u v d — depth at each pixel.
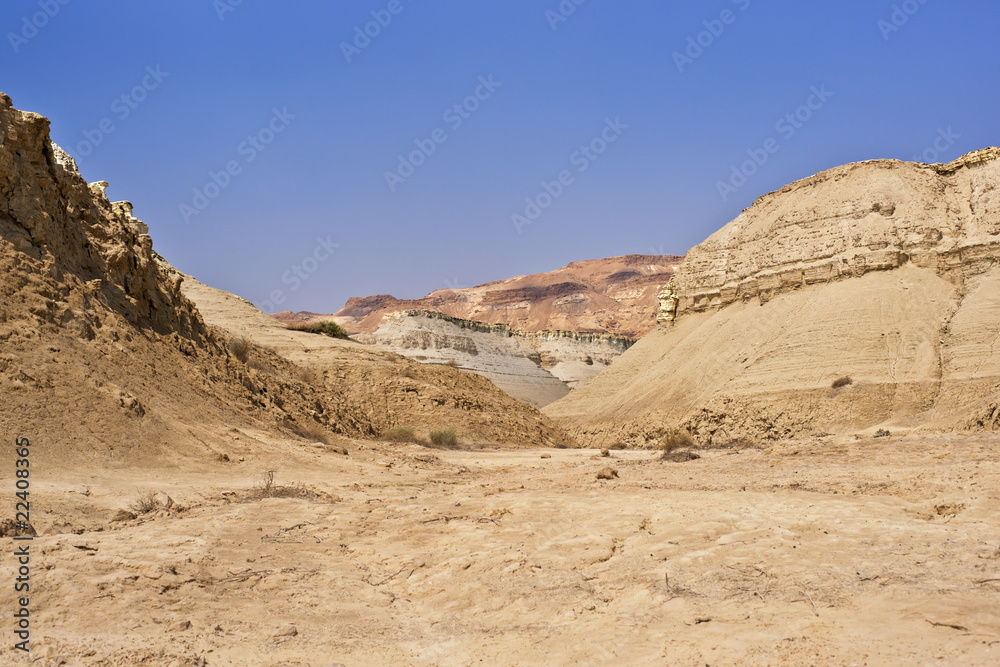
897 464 18.44
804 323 61.28
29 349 18.77
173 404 21.95
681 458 28.34
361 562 10.98
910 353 54.66
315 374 49.12
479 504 14.44
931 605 7.12
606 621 7.76
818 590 8.02
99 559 9.70
